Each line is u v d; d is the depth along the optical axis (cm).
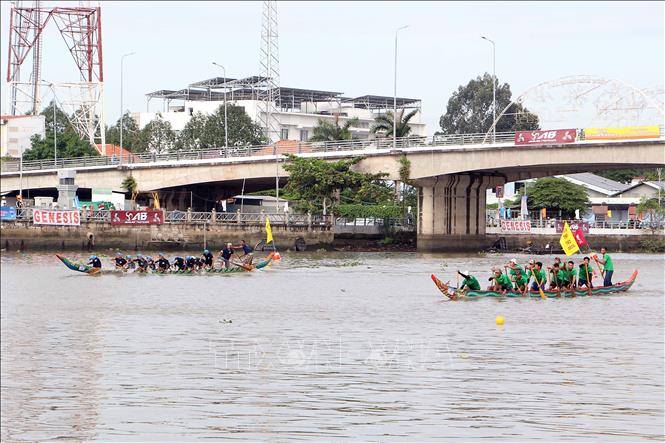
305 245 12706
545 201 14712
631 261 10894
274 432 2847
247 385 3425
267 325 5012
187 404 3183
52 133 17112
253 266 8906
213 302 6153
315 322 5125
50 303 6119
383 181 14150
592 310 5603
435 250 12825
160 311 5669
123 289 7031
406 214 14125
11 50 17338
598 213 15250
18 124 16975
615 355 3994
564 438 2755
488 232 13650
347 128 17075
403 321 5144
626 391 3291
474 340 4431
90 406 3184
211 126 19138
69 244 11694
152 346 4322
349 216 13850
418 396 3231
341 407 3106
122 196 13938
